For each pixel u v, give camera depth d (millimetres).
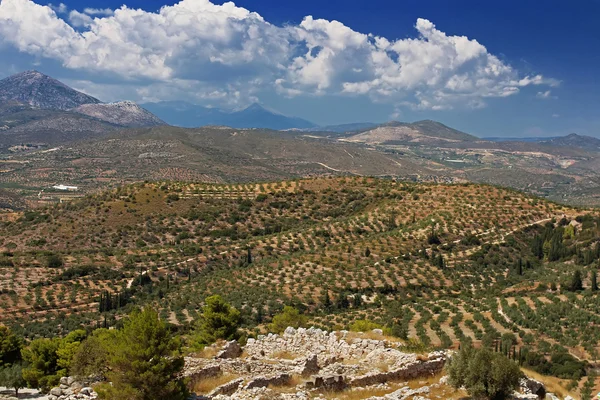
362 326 59812
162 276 138750
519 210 171500
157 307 110438
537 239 150000
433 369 32625
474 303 102500
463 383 29297
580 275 109750
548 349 72250
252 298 108562
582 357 68875
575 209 174000
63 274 134250
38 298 116562
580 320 84250
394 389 29875
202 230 185750
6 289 120188
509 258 141500
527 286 114875
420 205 181375
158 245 172500
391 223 170125
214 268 144250
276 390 28375
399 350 35656
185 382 27266
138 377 25625
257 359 34719
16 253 155000
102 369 31031
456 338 79500
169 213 196250
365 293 116125
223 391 28297
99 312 111500
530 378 33562
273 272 129250
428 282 123188
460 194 185375
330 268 131625
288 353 37219
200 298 112625
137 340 26516
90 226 184875
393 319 91438
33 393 43625
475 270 133500
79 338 50594
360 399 28078
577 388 52906
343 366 32062
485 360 29375
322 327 78125
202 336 52562
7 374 45062
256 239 168375
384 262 134625
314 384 29359
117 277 136250
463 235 155375
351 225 170750
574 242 147875
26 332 95938
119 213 194125
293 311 64125
